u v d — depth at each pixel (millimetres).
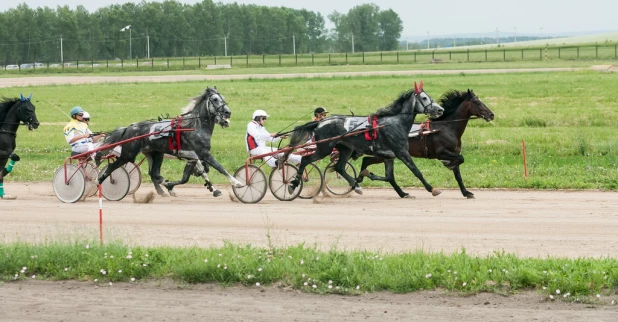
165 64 85125
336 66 72125
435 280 8641
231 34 138125
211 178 17922
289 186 14836
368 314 7930
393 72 56844
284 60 86625
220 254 9352
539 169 18000
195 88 44969
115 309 8258
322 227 11922
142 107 36469
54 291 8891
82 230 11812
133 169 15750
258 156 14805
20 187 17359
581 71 50188
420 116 28641
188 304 8367
